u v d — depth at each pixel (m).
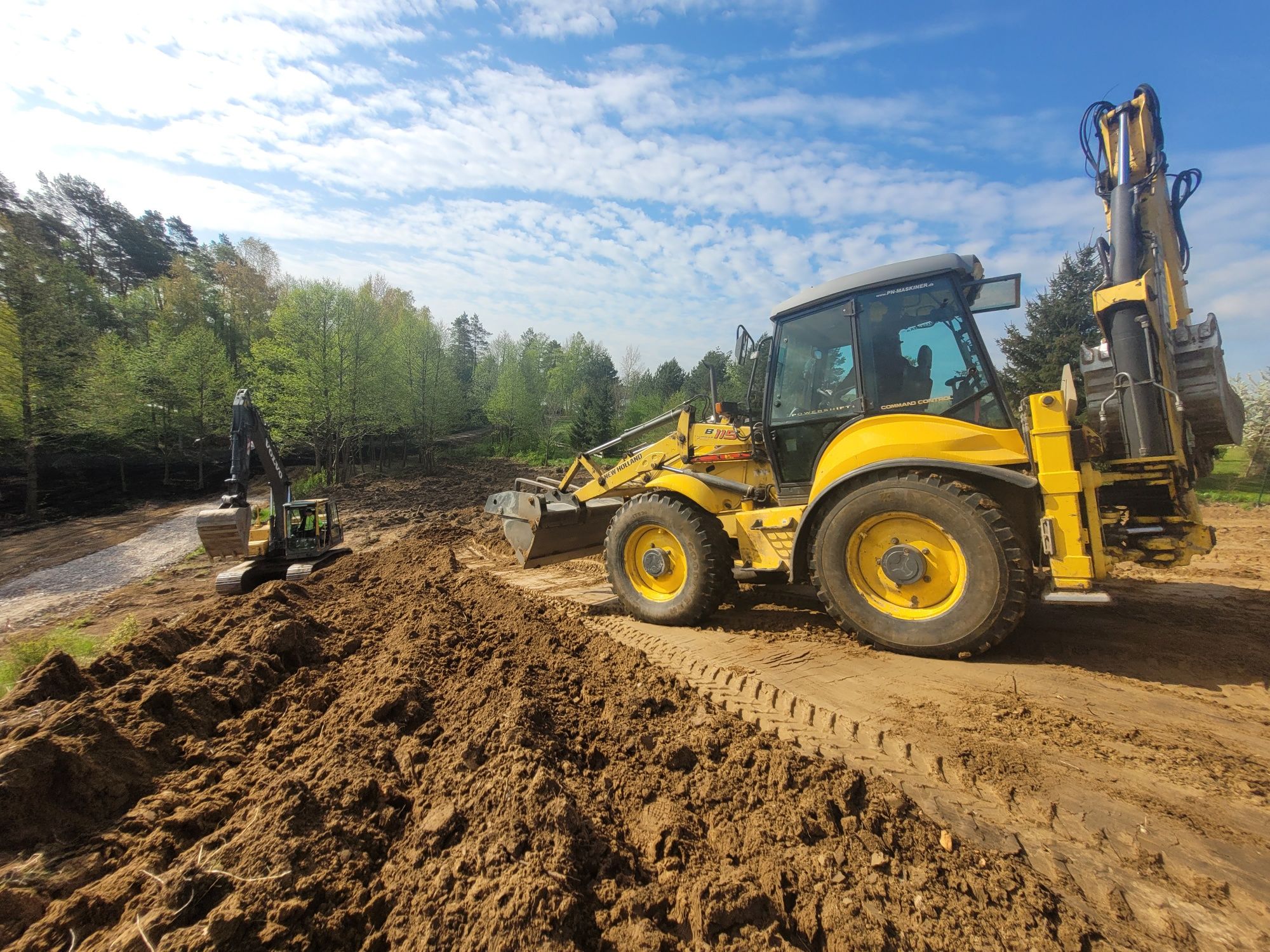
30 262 23.72
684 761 2.77
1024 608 3.85
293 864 1.97
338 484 26.39
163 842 2.14
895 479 4.18
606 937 1.76
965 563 3.96
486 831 2.13
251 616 4.82
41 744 2.31
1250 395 16.19
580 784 2.57
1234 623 4.78
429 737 2.98
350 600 5.96
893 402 4.62
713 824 2.35
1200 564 7.37
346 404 26.09
